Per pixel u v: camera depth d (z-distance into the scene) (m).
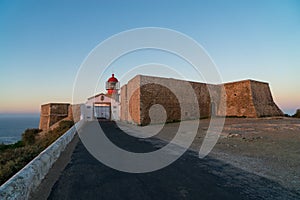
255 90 28.31
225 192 3.91
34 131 30.88
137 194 3.81
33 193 3.84
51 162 5.79
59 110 35.28
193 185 4.30
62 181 4.55
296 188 4.14
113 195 3.77
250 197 3.69
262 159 6.66
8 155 9.04
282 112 31.16
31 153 9.07
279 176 4.92
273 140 10.26
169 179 4.71
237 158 6.82
